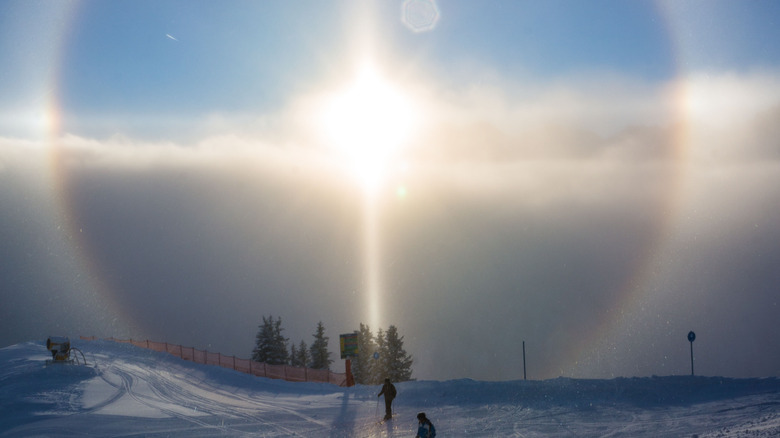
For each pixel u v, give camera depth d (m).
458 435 23.02
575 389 30.03
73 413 30.02
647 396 27.52
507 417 25.83
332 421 27.56
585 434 21.69
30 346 54.62
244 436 24.80
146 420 28.30
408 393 32.94
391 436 23.83
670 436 20.11
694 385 28.72
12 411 30.12
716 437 18.78
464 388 32.50
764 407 23.55
